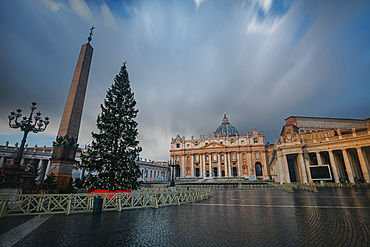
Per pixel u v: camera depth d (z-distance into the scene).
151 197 13.52
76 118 21.00
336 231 7.09
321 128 70.62
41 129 17.67
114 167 16.20
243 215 10.52
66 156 19.73
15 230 7.31
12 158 48.28
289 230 7.33
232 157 94.19
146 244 5.86
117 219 9.41
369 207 12.66
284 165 46.31
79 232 7.12
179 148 103.69
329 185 37.84
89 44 23.48
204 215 10.55
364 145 37.72
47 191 17.45
